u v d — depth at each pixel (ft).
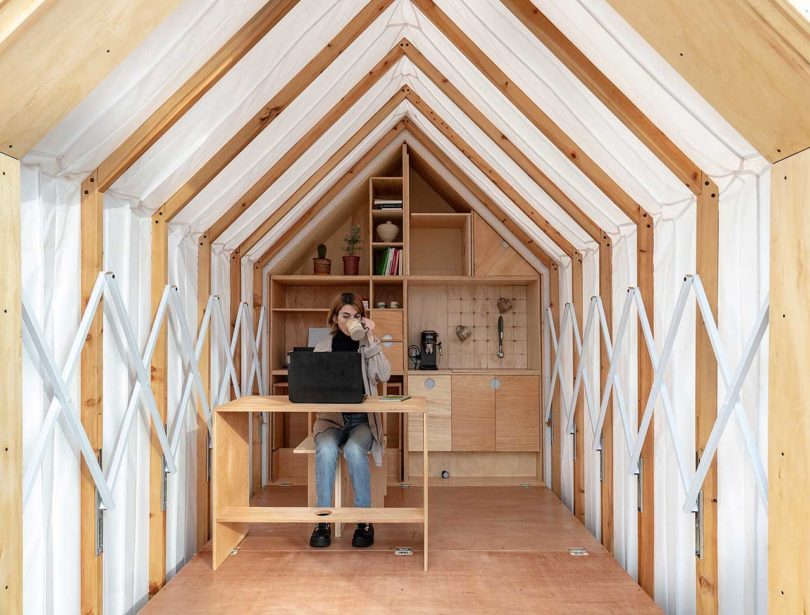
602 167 8.91
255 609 7.81
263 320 15.06
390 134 14.90
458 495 14.11
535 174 11.23
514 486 15.10
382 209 15.81
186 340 9.89
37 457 5.74
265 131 9.62
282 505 13.20
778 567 5.08
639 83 6.64
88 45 4.73
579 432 12.59
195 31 6.27
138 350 7.89
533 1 7.22
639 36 5.94
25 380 5.80
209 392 11.09
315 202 14.56
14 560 4.99
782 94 4.53
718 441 6.60
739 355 6.57
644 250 9.03
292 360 9.61
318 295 17.29
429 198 17.48
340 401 9.51
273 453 15.84
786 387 5.01
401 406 9.39
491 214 15.43
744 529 6.47
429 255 17.29
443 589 8.48
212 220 10.83
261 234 13.29
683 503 7.74
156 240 9.06
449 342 17.22
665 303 8.41
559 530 11.34
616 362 9.98
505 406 15.71
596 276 11.76
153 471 8.77
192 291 10.70
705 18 4.39
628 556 9.75
